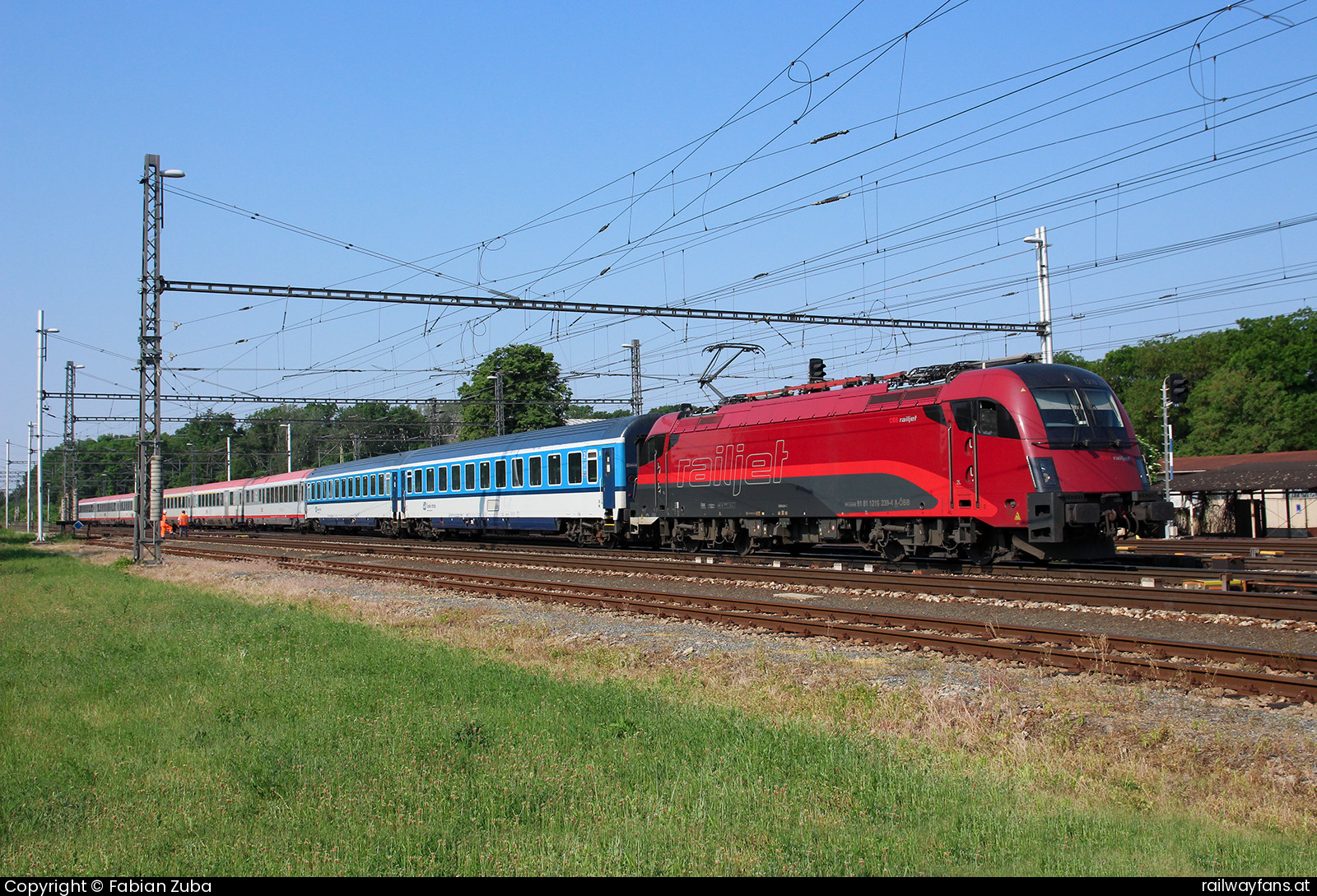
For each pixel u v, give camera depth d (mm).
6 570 30750
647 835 5730
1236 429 59250
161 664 11883
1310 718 8102
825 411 21156
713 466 24484
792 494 21922
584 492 29078
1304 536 44969
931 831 5770
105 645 13461
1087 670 9992
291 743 7992
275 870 5414
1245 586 14750
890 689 9547
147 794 6891
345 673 11008
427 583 21188
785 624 13289
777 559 22781
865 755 7254
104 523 80750
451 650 12539
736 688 10016
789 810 6078
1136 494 16938
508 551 29219
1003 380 17453
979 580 15555
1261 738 7500
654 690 9914
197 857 5715
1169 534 38906
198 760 7680
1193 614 12719
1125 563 20359
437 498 37625
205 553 36125
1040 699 9000
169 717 9188
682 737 7805
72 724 9094
